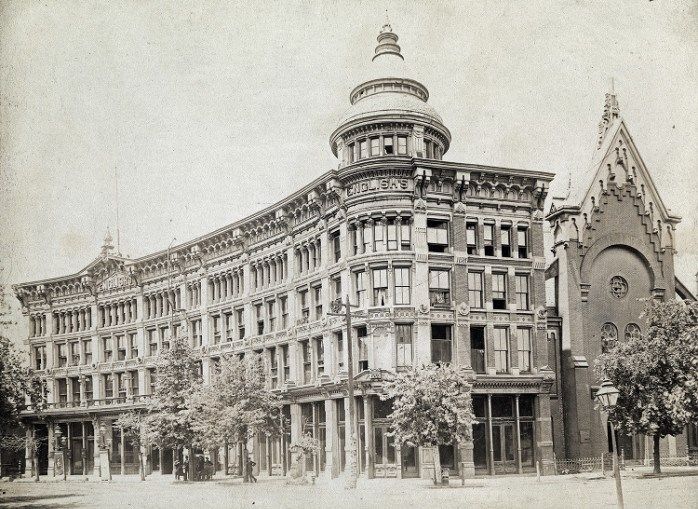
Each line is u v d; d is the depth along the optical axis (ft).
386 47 173.06
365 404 150.71
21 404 131.34
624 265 181.78
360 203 157.17
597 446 170.30
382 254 153.69
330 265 165.99
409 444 130.31
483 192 164.66
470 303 160.66
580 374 170.81
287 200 177.78
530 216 168.86
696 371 134.41
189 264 217.15
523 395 164.66
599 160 180.86
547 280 183.62
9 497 145.18
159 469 218.18
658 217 184.24
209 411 163.84
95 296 239.50
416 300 153.38
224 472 193.57
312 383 169.78
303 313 177.99
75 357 242.58
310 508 115.55
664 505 102.73
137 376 228.22
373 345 152.35
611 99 182.09
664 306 141.49
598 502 106.83
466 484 135.95
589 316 175.52
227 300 202.80
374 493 123.75
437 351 156.56
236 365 165.99
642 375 138.10
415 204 156.15
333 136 169.89
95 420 231.71
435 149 168.25
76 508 123.75
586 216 177.78
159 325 223.30
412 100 166.50
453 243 159.33
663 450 176.55
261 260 192.54
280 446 180.45
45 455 239.71
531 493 118.32
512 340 162.81
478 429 158.71
